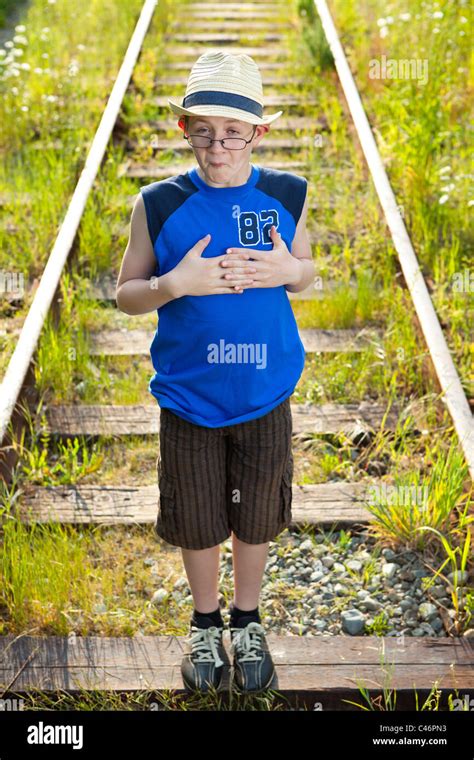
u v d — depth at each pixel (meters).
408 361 4.46
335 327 4.88
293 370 2.62
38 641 3.04
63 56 8.73
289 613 3.22
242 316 2.45
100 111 7.44
